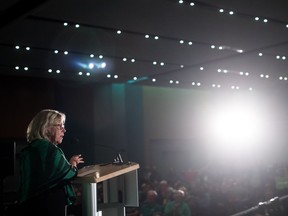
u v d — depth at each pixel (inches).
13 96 406.3
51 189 93.6
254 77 472.7
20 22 250.7
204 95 609.6
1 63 347.3
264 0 238.4
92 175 94.9
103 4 231.6
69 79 428.5
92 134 452.4
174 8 244.2
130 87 537.6
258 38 309.7
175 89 583.2
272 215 132.3
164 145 577.0
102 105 465.1
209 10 249.8
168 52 338.0
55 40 291.1
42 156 92.8
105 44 307.3
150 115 555.2
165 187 335.6
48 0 218.4
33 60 341.4
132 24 267.9
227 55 355.3
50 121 98.1
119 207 116.1
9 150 132.7
